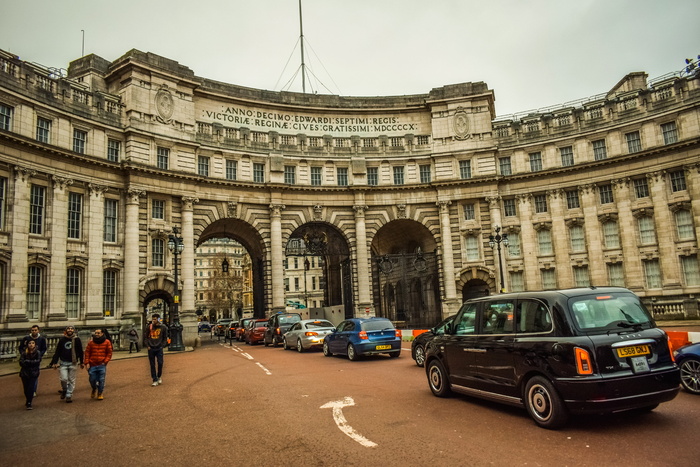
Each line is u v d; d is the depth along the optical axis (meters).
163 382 17.73
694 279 41.47
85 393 15.99
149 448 9.19
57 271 34.59
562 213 47.56
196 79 45.09
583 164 46.47
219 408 12.52
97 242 37.44
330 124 51.34
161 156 42.06
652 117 43.91
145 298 40.28
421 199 50.34
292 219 48.09
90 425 11.26
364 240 49.09
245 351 31.81
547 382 9.36
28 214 33.34
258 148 47.34
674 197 42.72
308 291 100.94
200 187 44.00
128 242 39.06
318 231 49.72
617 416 10.10
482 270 48.88
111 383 18.09
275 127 49.69
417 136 51.28
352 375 17.55
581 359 8.88
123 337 36.47
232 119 47.91
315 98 51.12
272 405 12.59
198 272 127.75
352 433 9.57
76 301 36.03
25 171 33.38
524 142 49.47
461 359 11.91
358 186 48.94
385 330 22.86
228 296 111.25
